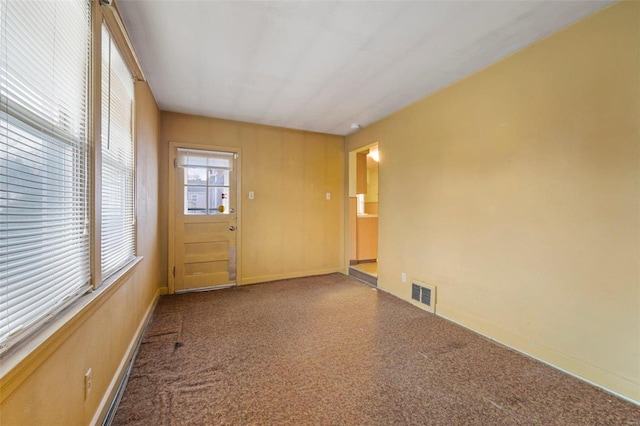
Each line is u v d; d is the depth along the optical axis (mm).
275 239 4461
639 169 1702
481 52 2340
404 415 1589
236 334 2586
